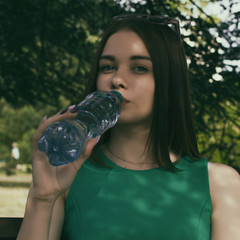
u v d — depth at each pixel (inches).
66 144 47.8
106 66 64.1
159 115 64.1
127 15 66.7
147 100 63.2
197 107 189.0
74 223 62.5
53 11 249.0
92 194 63.4
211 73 179.5
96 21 229.9
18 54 265.0
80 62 251.0
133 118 63.1
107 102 57.1
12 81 269.4
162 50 64.6
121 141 66.6
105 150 67.8
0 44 266.5
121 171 64.7
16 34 263.6
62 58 261.1
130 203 62.3
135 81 62.3
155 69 63.4
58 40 252.7
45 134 48.0
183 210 62.0
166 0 191.0
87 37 238.2
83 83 253.6
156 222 61.0
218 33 178.5
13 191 510.6
